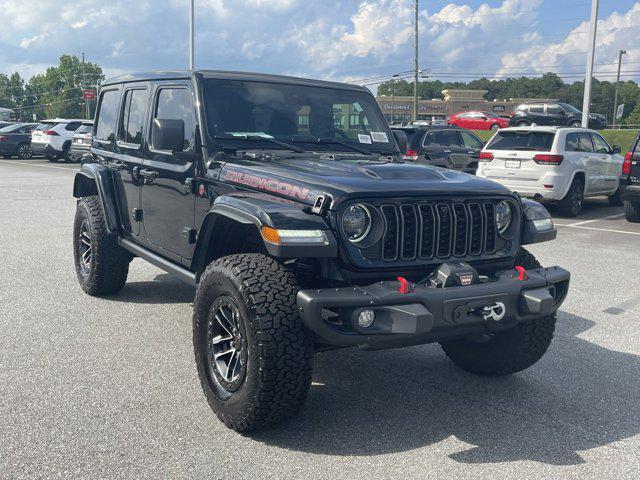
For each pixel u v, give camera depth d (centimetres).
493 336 441
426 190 372
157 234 515
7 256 827
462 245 386
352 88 538
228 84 475
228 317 365
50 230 1029
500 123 4159
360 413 397
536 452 352
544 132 1276
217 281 363
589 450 356
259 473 323
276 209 351
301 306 329
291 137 483
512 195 406
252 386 342
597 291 708
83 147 2623
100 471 320
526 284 373
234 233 424
